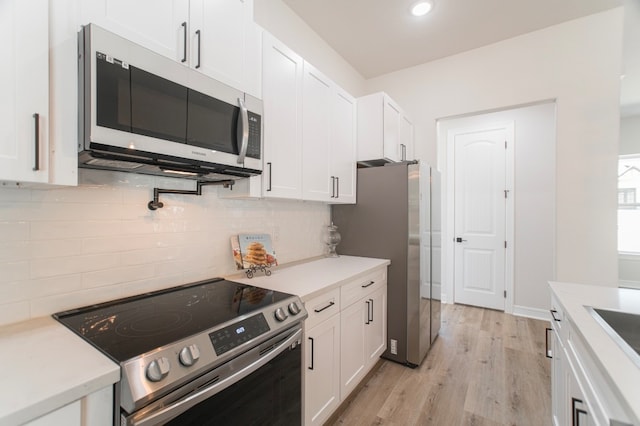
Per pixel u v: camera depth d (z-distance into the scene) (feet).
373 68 10.68
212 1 4.29
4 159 2.54
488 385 7.01
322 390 5.21
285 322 4.05
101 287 4.10
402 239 7.96
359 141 8.84
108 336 3.02
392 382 7.13
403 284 7.91
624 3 7.39
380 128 8.52
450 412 6.07
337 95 7.63
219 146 4.19
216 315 3.65
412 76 10.58
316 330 5.03
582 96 7.95
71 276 3.82
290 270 6.63
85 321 3.44
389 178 8.18
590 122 7.85
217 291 4.75
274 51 5.48
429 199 8.76
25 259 3.45
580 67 7.98
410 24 8.26
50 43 2.82
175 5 3.82
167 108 3.56
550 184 11.33
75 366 2.46
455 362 8.09
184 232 5.15
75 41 2.98
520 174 11.87
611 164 7.66
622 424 2.30
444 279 13.46
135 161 3.49
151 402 2.53
